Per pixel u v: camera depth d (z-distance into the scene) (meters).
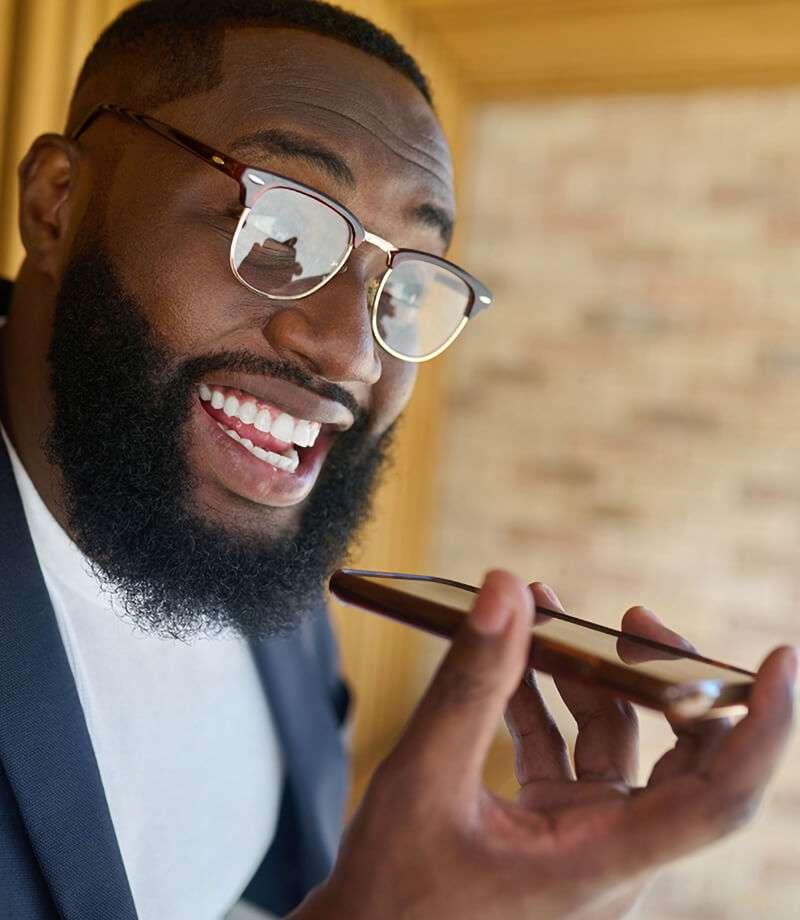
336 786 1.16
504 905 0.46
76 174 0.82
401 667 2.56
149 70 0.80
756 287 2.40
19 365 0.86
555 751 0.61
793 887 2.30
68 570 0.85
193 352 0.75
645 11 2.06
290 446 0.81
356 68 0.79
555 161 2.59
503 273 2.64
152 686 0.91
